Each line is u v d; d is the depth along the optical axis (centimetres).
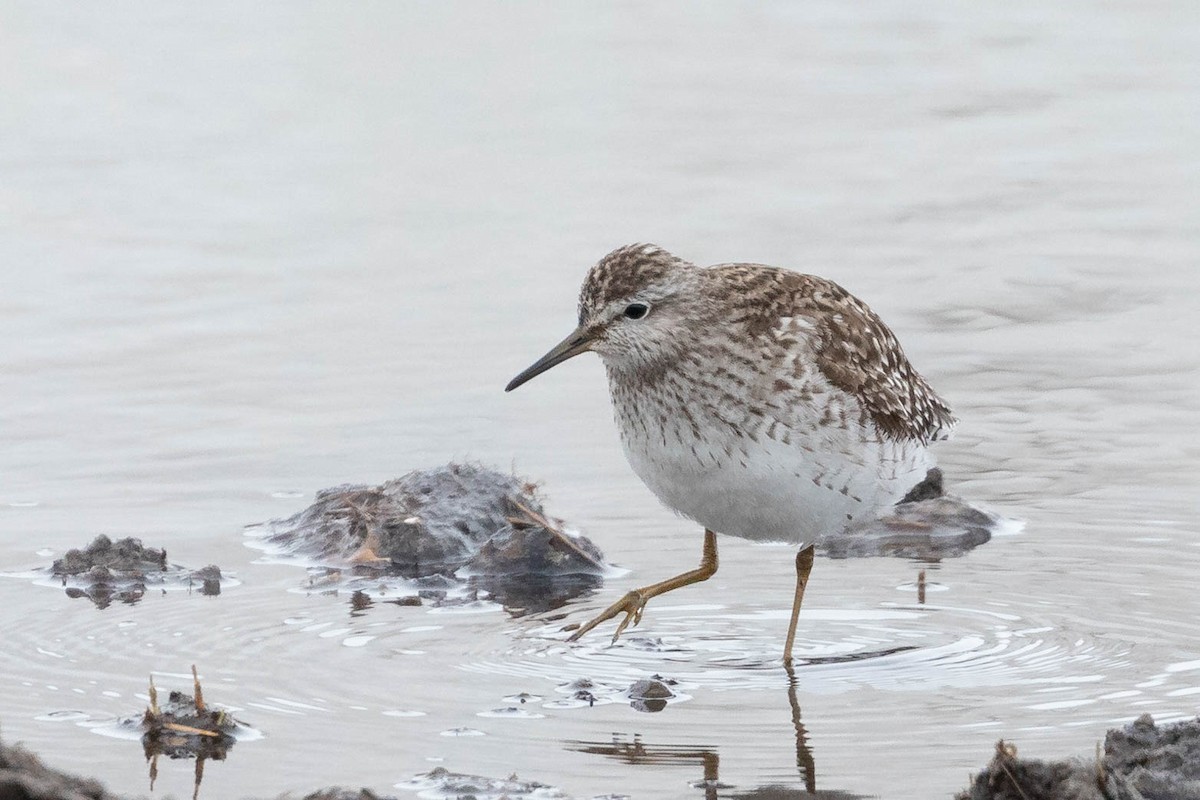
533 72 2569
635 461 1171
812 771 929
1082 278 1870
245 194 2125
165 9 2783
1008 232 2000
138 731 980
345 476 1441
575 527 1347
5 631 1147
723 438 1120
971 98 2477
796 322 1138
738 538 1344
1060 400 1584
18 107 2370
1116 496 1388
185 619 1176
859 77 2569
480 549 1306
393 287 1866
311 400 1596
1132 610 1174
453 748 962
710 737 978
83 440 1505
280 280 1883
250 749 958
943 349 1698
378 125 2345
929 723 994
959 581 1245
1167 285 1852
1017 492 1402
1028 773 833
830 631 1162
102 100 2409
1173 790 845
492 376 1652
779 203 2089
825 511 1139
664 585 1166
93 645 1123
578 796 897
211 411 1570
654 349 1128
